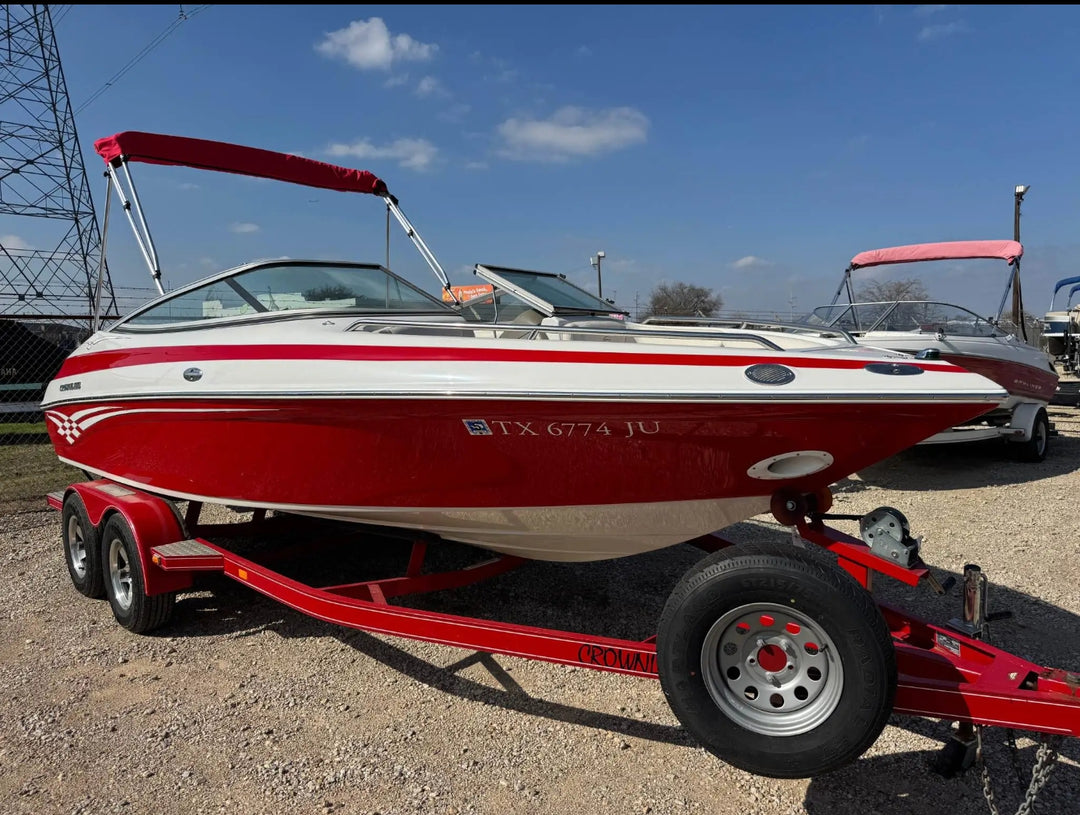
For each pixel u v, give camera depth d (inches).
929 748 99.6
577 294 172.9
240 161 169.3
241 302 143.9
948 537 192.9
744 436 96.0
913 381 90.7
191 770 97.1
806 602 80.3
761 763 83.3
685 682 85.9
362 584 120.6
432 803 89.7
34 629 144.9
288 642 137.6
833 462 99.7
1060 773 93.4
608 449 100.4
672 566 171.0
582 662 95.6
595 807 88.7
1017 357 280.2
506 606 148.6
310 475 121.2
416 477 112.5
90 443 161.2
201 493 137.9
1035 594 150.6
